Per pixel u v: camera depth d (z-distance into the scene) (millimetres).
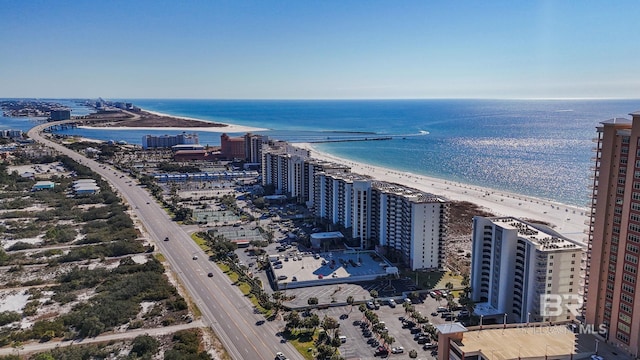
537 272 181750
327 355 165375
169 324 192375
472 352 125938
